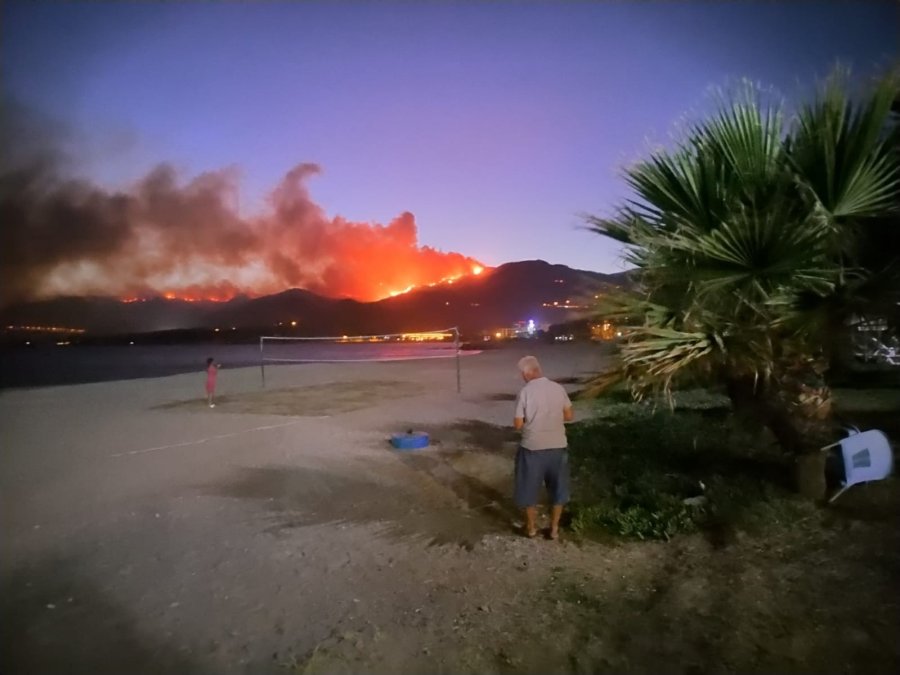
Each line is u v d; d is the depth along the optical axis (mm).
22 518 7660
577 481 7766
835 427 6633
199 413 15797
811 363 6035
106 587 5668
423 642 4562
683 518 6219
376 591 5418
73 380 30453
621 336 5691
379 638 4625
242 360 43188
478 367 27375
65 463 10539
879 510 5867
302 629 4836
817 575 4918
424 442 10945
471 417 14031
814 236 5090
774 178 5633
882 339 5605
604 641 4426
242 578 5777
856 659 3939
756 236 5078
